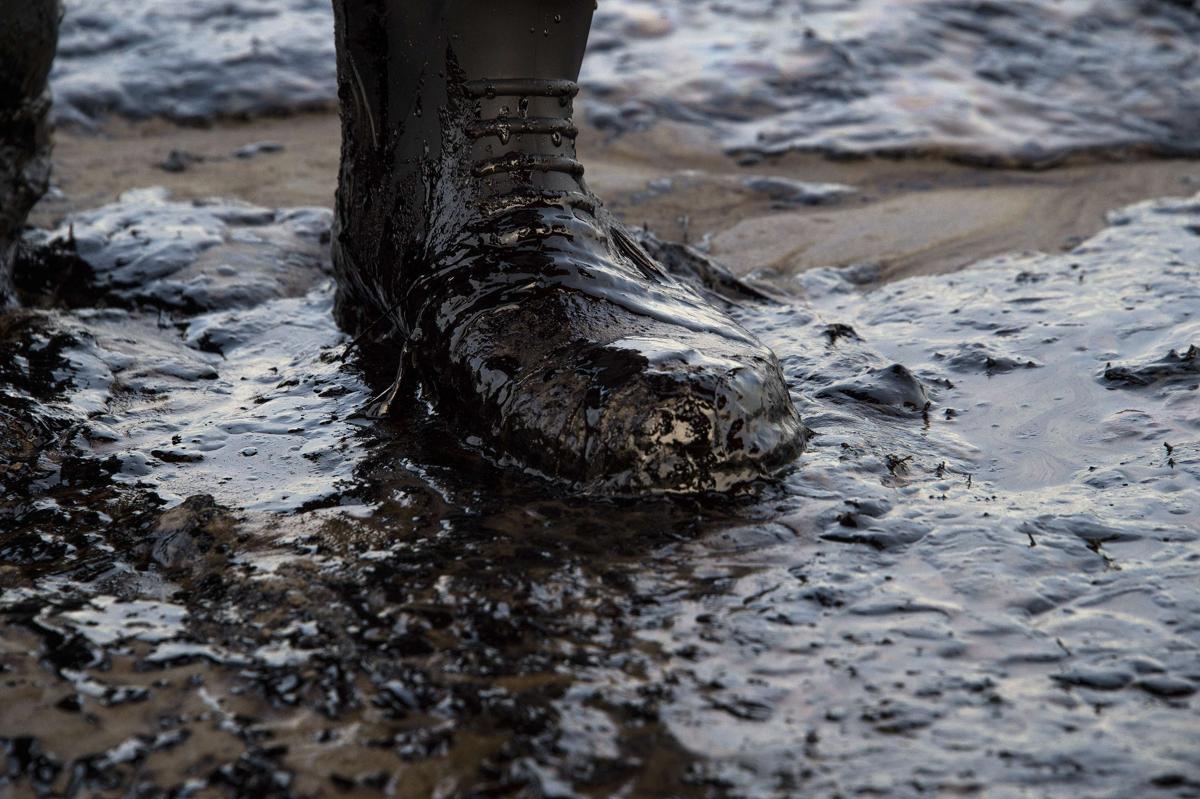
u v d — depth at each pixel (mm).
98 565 3643
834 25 12219
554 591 3414
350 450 4426
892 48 11695
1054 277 6512
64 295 6234
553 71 5090
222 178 8844
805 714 2875
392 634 3209
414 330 4863
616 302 4605
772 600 3371
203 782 2668
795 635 3201
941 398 4957
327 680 3016
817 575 3504
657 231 7844
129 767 2719
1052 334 5566
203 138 10180
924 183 9164
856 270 6969
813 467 4215
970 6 12844
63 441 4480
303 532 3801
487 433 4375
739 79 10945
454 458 4336
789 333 5715
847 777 2656
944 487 4113
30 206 6098
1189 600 3342
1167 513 3865
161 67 11133
